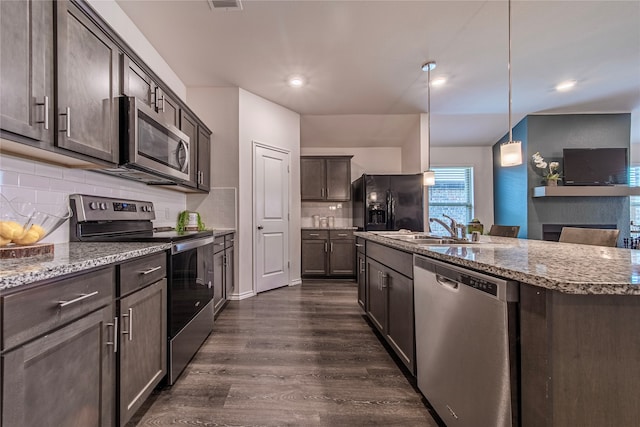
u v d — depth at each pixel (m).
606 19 2.29
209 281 2.38
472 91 3.66
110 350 1.15
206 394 1.61
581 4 2.12
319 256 4.65
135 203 2.27
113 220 1.97
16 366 0.76
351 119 4.50
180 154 2.30
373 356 2.05
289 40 2.55
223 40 2.54
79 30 1.36
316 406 1.52
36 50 1.13
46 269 0.84
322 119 4.49
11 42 1.03
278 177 3.96
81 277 1.00
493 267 0.98
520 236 4.84
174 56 2.79
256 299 3.43
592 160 4.54
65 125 1.26
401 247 1.78
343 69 3.06
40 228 1.18
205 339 2.29
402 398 1.59
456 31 2.44
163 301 1.61
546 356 0.81
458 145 5.70
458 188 5.74
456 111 4.39
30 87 1.10
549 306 0.80
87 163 1.58
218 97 3.46
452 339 1.22
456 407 1.18
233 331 2.48
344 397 1.59
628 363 0.79
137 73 1.89
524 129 4.72
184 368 1.86
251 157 3.62
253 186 3.63
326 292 3.76
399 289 1.84
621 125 4.57
